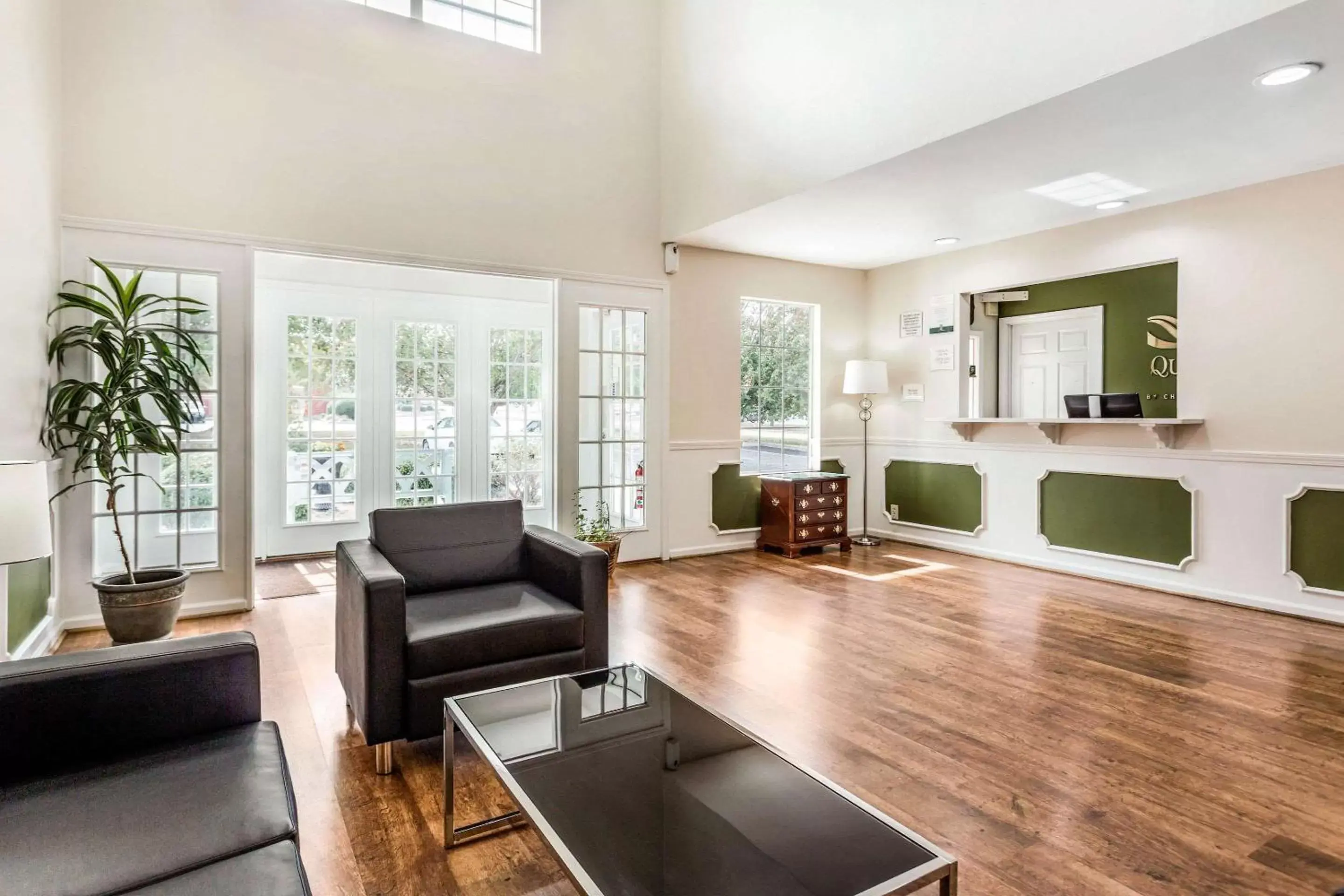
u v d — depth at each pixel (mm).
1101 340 4902
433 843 1755
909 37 3170
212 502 3607
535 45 4461
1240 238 3787
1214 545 3961
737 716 2455
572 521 4605
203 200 3490
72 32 3230
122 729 1384
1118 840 1756
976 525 5227
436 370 5371
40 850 1043
